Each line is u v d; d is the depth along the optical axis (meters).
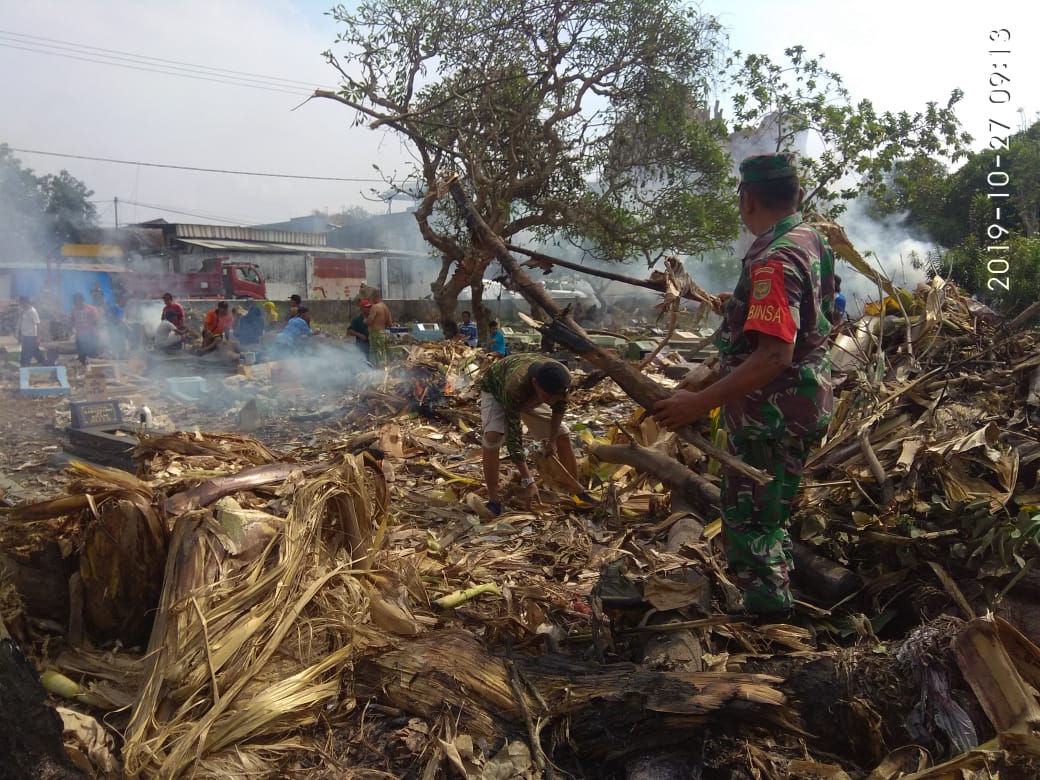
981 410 3.94
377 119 5.16
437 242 17.36
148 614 3.08
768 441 2.75
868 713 2.40
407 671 2.70
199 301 24.92
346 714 2.66
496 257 3.28
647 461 4.35
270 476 3.51
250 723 2.52
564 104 19.14
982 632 2.25
